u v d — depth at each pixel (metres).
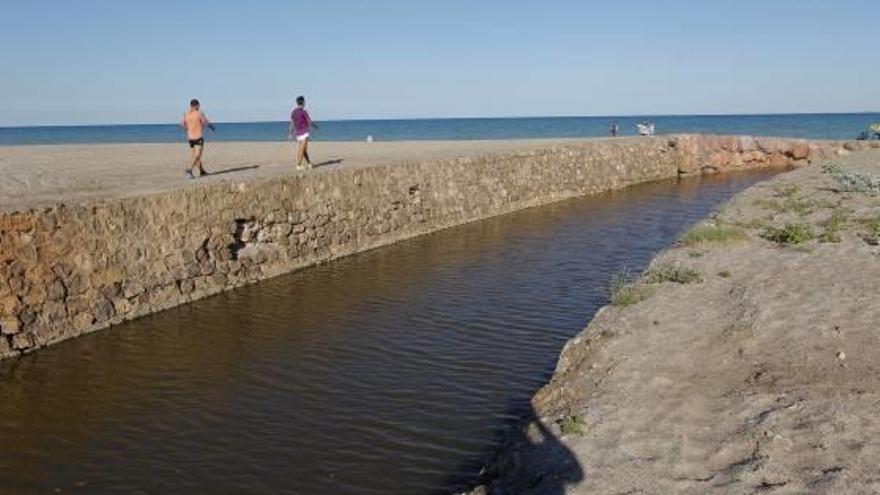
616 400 7.24
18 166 19.69
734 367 7.89
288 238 16.00
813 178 24.38
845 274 11.12
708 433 6.41
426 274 15.77
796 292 10.29
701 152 39.69
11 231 10.57
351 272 15.91
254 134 118.38
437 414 8.60
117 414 8.81
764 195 20.31
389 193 19.64
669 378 7.70
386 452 7.71
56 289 11.19
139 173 17.98
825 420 6.39
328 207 17.31
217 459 7.68
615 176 33.19
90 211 11.80
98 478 7.35
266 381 9.77
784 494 5.29
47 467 7.57
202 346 11.15
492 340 11.29
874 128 46.41
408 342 11.27
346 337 11.54
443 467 7.34
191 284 13.56
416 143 38.03
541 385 9.38
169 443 8.05
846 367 7.60
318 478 7.23
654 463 5.96
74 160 22.84
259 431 8.30
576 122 175.38
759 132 87.81
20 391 9.46
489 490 6.32
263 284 14.79
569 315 12.59
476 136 94.50
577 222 23.17
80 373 10.05
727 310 9.77
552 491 5.73
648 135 43.78
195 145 17.09
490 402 8.91
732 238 14.14
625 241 19.75
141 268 12.61
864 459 5.70
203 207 13.94
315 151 29.42
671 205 27.06
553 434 6.72
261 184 15.38
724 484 5.53
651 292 10.82
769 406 6.83
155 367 10.30
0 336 10.41
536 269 16.27
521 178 26.61
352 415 8.65
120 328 11.91
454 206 22.55
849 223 15.39
